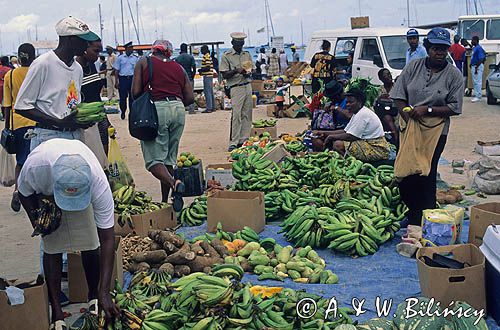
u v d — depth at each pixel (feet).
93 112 18.17
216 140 47.34
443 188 29.17
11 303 14.83
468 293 15.89
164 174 24.71
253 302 15.29
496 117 54.49
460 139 44.14
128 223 22.31
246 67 39.14
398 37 54.60
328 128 32.99
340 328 13.76
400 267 19.86
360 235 21.15
